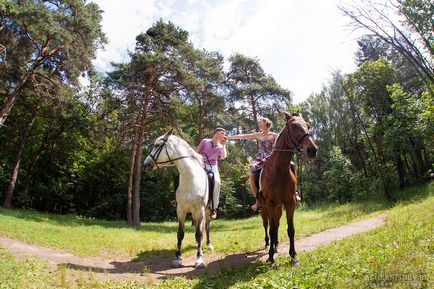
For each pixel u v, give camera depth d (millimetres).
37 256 7246
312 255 6273
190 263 7430
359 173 24453
